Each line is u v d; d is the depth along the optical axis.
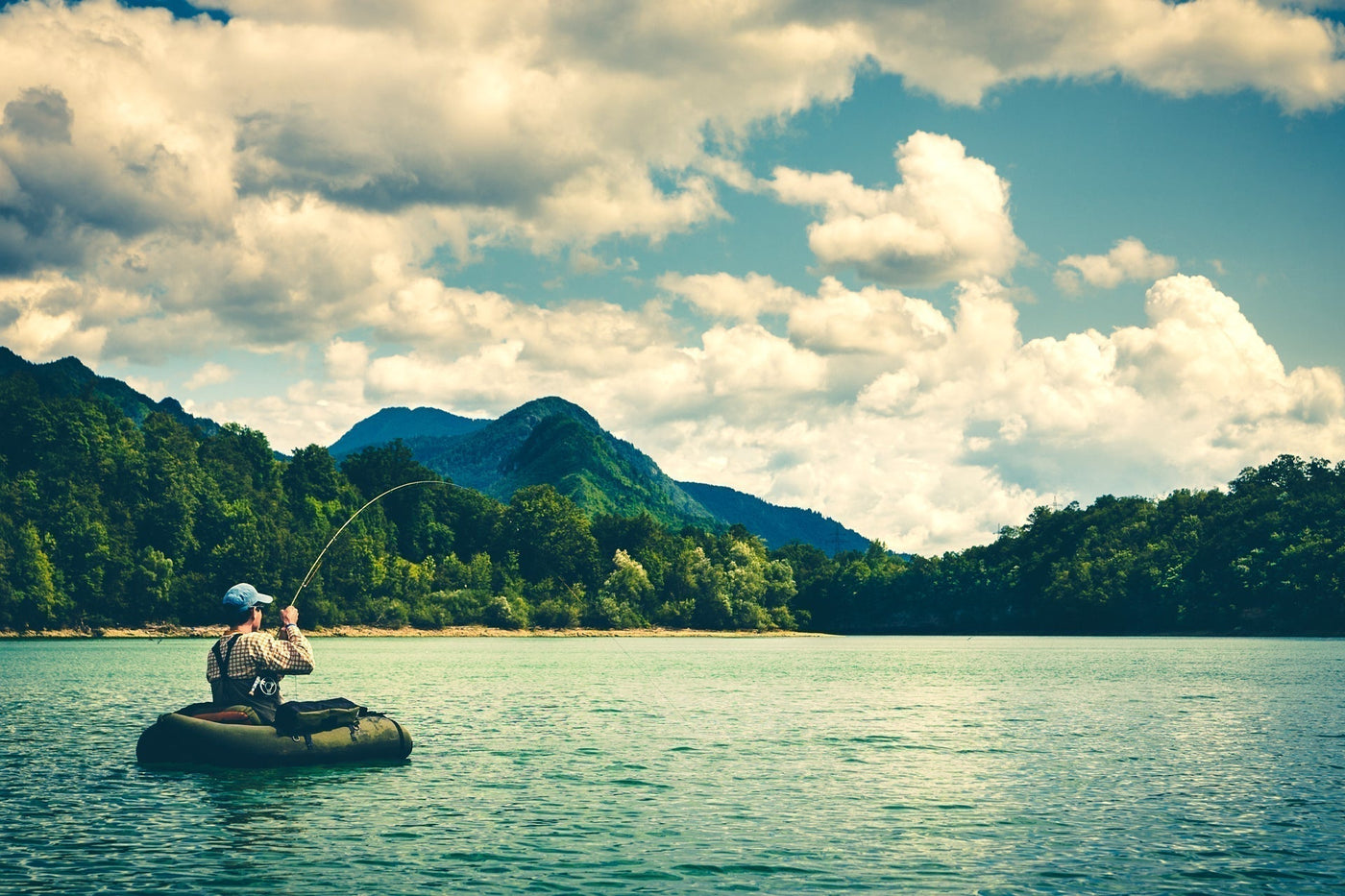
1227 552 148.00
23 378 157.25
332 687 41.12
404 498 182.50
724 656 83.12
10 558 112.62
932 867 11.93
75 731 24.08
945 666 63.03
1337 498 143.88
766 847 12.88
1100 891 10.98
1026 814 14.98
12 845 12.62
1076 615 166.88
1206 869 11.86
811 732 25.45
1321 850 12.83
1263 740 23.91
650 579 168.38
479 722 27.09
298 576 133.25
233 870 11.59
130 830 13.44
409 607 144.50
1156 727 26.88
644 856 12.38
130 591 121.88
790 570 182.50
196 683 42.12
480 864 11.93
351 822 14.02
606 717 28.66
